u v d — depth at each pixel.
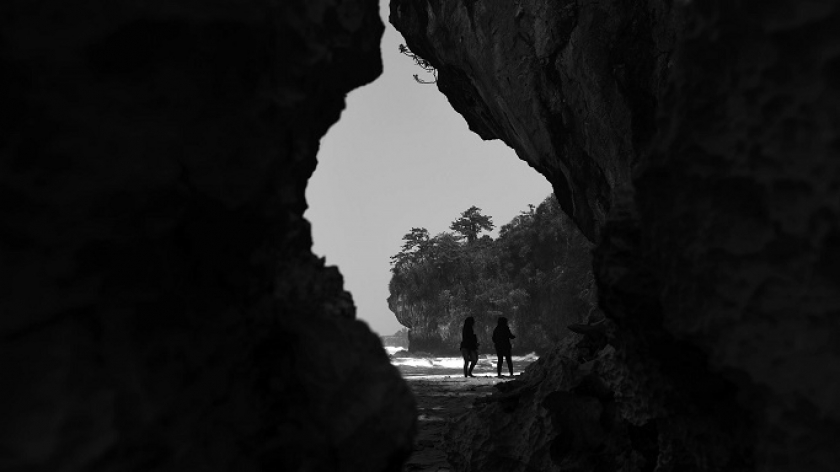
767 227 1.55
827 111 1.44
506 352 17.56
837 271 1.46
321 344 1.64
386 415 1.66
